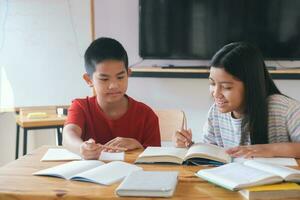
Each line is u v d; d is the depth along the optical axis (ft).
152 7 9.32
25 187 2.91
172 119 6.60
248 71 4.10
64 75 9.46
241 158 3.65
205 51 9.32
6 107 9.41
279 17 9.04
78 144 4.01
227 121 4.79
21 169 3.43
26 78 9.41
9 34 9.26
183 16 9.27
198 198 2.63
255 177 2.76
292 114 4.38
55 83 9.48
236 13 9.14
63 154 3.98
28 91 9.45
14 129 9.58
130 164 3.44
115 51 4.46
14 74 9.38
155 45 9.43
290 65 9.40
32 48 9.34
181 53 9.39
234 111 4.49
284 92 9.65
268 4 9.04
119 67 4.45
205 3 9.19
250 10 9.10
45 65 9.41
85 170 3.26
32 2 9.21
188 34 9.30
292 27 9.03
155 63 9.76
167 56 9.43
